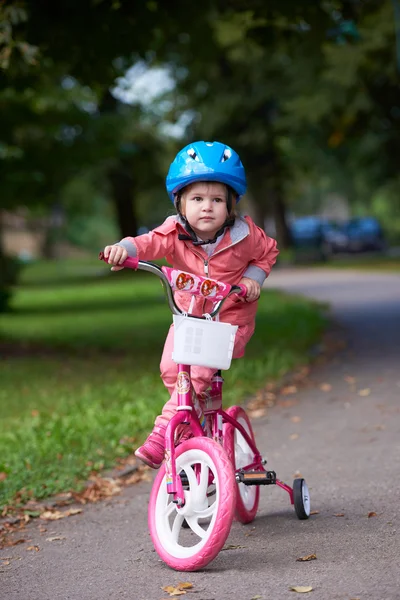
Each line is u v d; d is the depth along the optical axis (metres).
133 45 13.54
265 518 5.73
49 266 71.62
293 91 42.47
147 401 9.86
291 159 52.38
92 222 117.31
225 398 10.15
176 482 4.70
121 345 16.39
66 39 13.10
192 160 4.76
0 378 12.49
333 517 5.59
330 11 15.47
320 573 4.50
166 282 4.64
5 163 25.70
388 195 68.88
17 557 5.29
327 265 43.41
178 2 14.17
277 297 25.72
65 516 6.22
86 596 4.46
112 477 7.22
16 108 22.66
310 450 7.66
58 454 7.82
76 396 10.70
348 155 47.75
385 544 4.93
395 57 28.59
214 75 44.69
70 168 27.73
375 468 6.81
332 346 14.50
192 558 4.66
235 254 4.96
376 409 9.20
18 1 11.25
